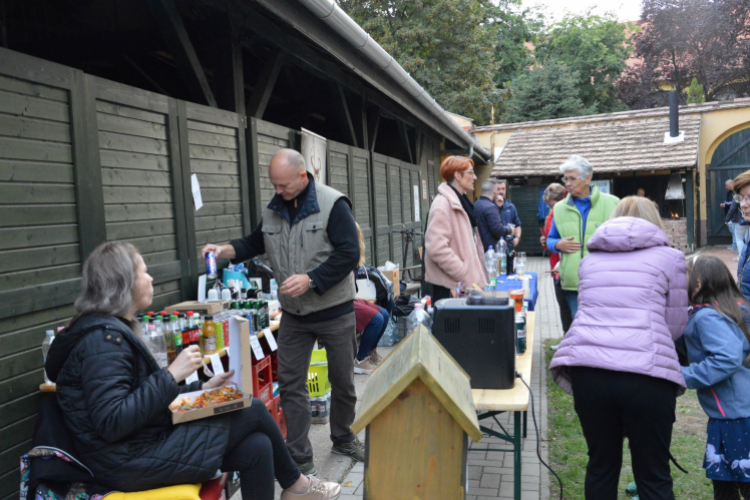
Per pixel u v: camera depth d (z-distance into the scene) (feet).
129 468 7.30
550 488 11.69
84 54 17.97
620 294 8.75
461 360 9.28
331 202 11.54
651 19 121.29
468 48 76.33
